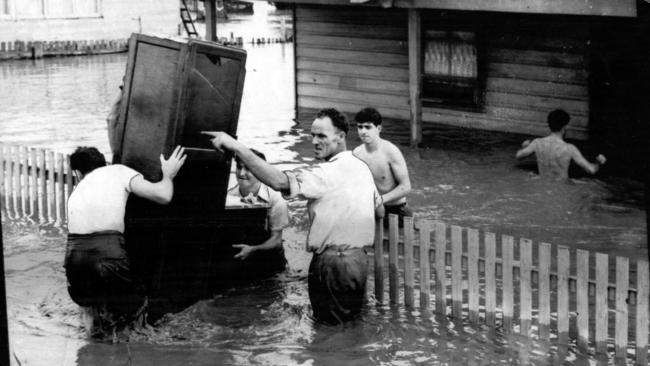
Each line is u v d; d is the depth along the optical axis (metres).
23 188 11.57
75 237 7.23
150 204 7.61
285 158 14.58
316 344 7.10
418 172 13.29
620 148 13.48
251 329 7.42
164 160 7.38
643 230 10.20
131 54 7.70
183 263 7.84
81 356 6.84
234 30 47.22
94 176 7.38
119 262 7.21
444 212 11.20
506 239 7.26
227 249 8.23
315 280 7.45
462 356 6.84
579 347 6.97
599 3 11.73
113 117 8.15
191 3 54.25
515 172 13.18
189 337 7.25
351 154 7.58
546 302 7.11
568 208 11.22
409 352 6.94
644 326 6.57
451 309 7.76
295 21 19.70
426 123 17.25
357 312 7.57
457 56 16.56
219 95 7.65
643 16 11.43
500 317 7.69
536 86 15.36
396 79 17.84
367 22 18.19
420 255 7.84
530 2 12.46
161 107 7.45
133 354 6.88
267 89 24.28
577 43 14.53
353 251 7.41
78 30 39.12
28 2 37.75
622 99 13.49
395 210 9.77
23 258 9.49
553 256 9.44
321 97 19.59
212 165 7.77
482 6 13.06
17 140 16.55
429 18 16.88
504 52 15.80
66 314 7.81
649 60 8.20
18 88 25.14
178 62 7.34
